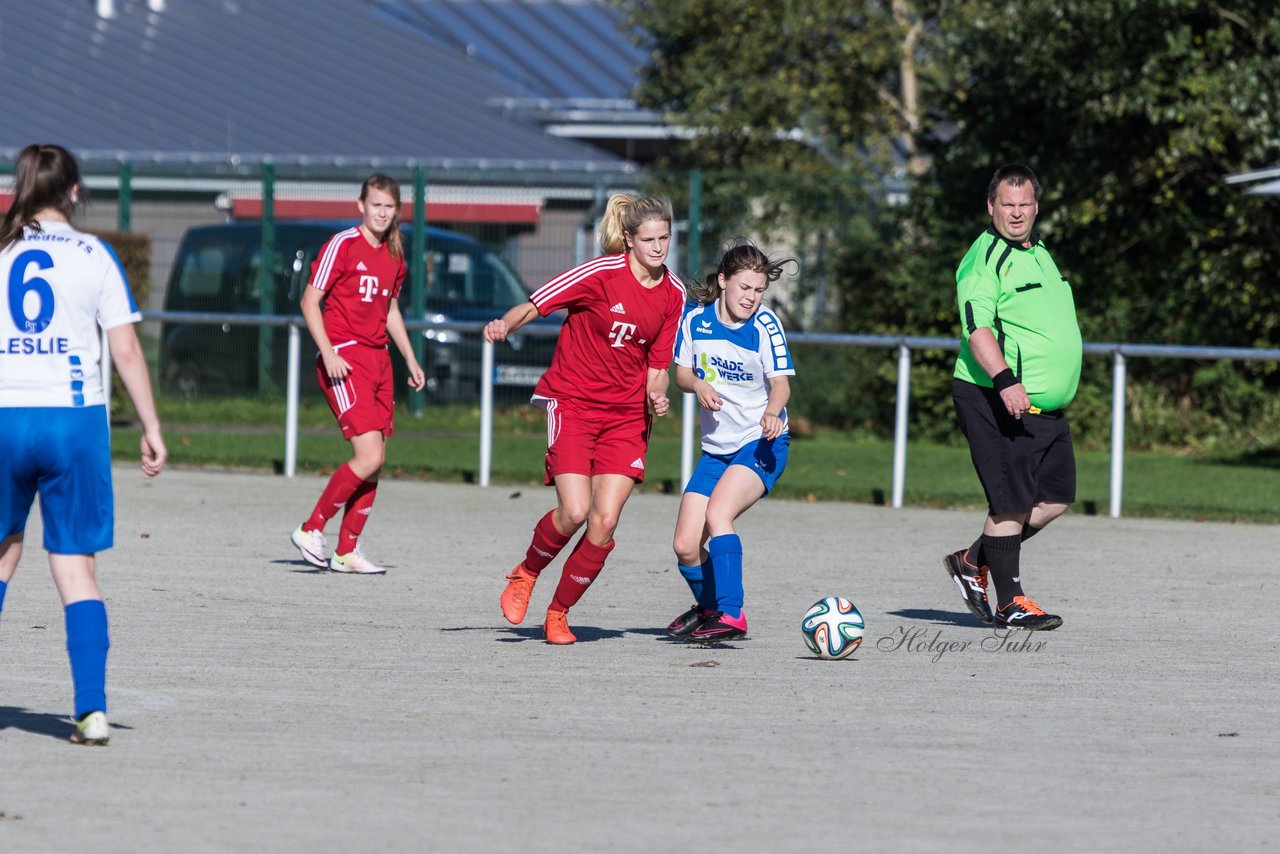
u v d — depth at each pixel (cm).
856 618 2247
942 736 1814
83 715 1692
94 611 1717
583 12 12888
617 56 12088
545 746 1741
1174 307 6094
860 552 3328
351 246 3006
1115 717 1923
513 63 11769
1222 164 5925
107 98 9950
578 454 2303
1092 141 6003
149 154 9031
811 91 7494
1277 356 3881
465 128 10138
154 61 10688
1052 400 2503
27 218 1731
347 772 1622
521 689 2025
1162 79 5672
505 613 2364
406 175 6297
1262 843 1433
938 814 1503
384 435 2995
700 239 6244
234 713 1867
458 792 1555
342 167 6388
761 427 2305
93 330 1733
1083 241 6144
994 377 2444
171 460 4750
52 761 1642
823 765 1678
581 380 2309
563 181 6256
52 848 1368
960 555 2564
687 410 4316
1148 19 5625
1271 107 5562
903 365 4144
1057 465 2539
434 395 6084
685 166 8119
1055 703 1995
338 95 10469
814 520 3853
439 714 1883
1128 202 6147
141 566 2964
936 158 6481
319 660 2181
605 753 1714
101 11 11394
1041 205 6128
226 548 3219
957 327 5959
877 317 6184
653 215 2256
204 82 10419
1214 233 5916
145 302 6069
